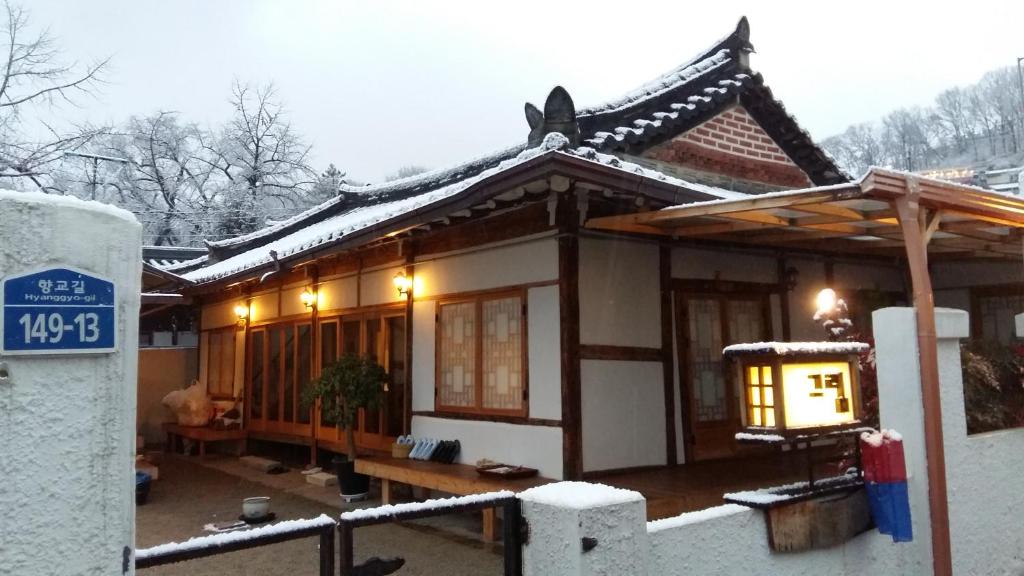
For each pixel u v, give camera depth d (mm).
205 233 30984
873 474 3961
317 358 10531
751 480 6234
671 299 7219
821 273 8914
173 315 16469
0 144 17219
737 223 6254
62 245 1663
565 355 6328
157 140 31172
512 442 6895
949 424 4480
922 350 4246
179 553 2105
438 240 8164
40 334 1610
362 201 15805
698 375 7383
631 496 2818
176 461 12258
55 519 1604
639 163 8492
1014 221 5434
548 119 7559
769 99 9648
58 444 1625
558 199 6430
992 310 9648
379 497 8422
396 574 5430
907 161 53281
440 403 7941
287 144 33969
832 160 10375
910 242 4430
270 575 5449
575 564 2613
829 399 3871
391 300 8992
